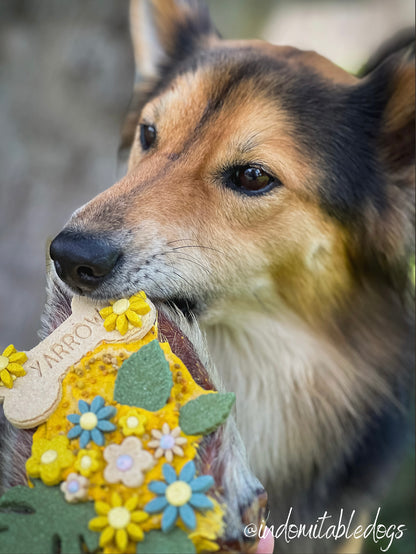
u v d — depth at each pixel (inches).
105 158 43.1
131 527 16.4
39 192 41.8
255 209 23.5
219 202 23.4
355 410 26.3
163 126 24.5
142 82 28.3
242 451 18.4
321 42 57.9
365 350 26.2
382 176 25.1
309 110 24.3
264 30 56.4
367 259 25.4
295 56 25.7
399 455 27.6
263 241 23.8
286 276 24.5
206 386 18.8
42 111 43.2
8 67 43.3
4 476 18.0
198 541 16.7
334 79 25.3
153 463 17.0
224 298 24.0
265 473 26.3
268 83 24.3
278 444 26.3
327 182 24.1
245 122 23.6
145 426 17.3
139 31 27.9
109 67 43.8
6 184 41.6
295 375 25.9
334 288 25.2
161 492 16.7
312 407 26.1
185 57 27.1
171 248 22.4
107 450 17.1
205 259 23.1
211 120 23.9
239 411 26.0
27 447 17.8
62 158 42.8
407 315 26.5
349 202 24.4
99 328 18.9
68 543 16.4
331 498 26.8
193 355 19.3
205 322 24.1
